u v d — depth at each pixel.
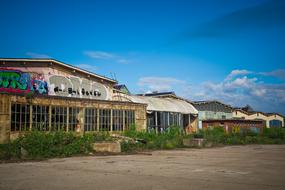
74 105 22.61
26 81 24.92
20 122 18.98
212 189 7.97
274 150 22.73
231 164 13.32
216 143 30.06
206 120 44.53
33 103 19.81
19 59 24.59
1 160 14.45
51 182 8.91
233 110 55.03
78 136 20.36
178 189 7.96
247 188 8.12
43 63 25.94
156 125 32.81
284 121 61.34
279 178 9.66
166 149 22.56
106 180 9.22
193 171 11.09
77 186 8.35
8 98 18.30
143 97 34.56
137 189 7.95
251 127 45.81
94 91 30.20
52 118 21.03
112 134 24.78
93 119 23.95
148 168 11.89
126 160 14.84
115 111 25.89
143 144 22.58
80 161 14.34
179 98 44.12
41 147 16.47
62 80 27.22
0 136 17.77
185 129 39.06
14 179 9.40
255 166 12.67
